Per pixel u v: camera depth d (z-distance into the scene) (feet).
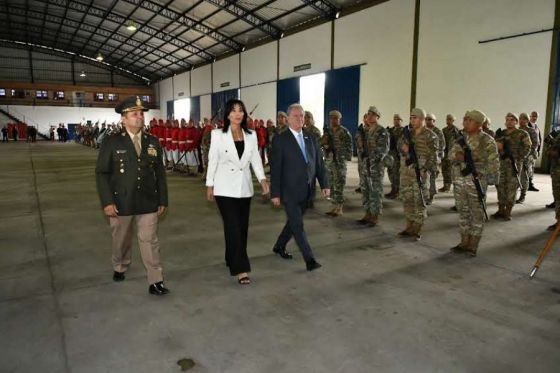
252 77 78.38
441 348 8.50
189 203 24.82
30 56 115.24
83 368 7.82
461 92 42.45
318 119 67.46
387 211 22.25
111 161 10.59
